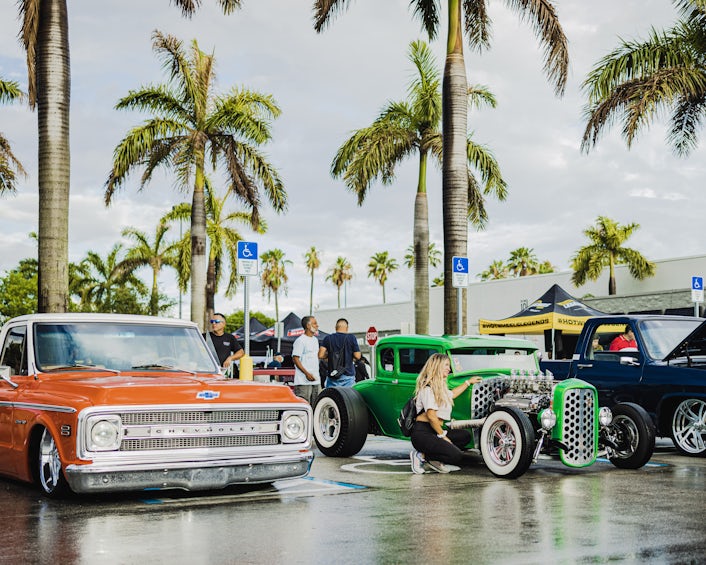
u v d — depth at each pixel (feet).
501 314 150.61
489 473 29.91
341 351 43.39
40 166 46.96
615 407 31.60
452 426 30.37
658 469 30.96
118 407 22.13
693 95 64.34
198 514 21.72
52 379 25.29
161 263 170.30
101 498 24.13
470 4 64.80
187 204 120.98
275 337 93.04
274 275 340.18
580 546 17.90
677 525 20.16
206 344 28.96
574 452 29.14
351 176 85.92
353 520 20.89
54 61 47.21
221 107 92.43
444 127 56.90
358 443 34.58
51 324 26.99
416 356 33.47
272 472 24.22
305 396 42.93
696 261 122.62
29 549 17.71
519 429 27.96
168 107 93.86
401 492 25.39
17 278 197.47
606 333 41.75
